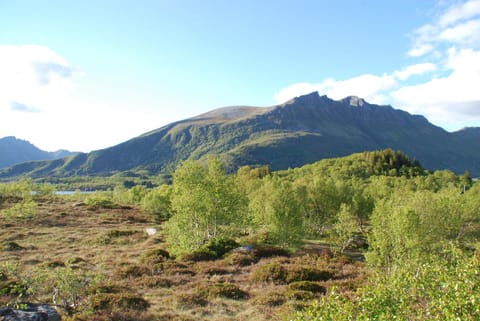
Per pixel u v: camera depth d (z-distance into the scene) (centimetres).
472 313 738
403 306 830
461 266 922
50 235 4444
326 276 2627
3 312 1343
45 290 1917
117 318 1548
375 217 3212
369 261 2812
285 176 15625
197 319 1662
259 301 1945
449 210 4297
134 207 8500
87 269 2758
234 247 3684
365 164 16612
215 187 3988
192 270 2762
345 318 802
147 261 3078
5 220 5344
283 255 3553
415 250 2555
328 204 6431
